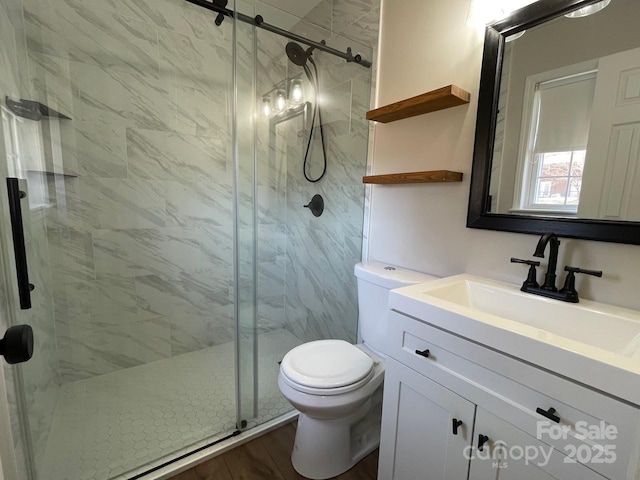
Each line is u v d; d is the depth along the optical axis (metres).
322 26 1.94
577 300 0.96
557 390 0.67
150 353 2.08
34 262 1.23
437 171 1.26
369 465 1.37
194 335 2.24
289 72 1.75
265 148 2.00
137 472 1.29
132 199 1.90
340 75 1.78
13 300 0.87
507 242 1.16
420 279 1.34
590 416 0.63
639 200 0.88
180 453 1.38
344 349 1.44
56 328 1.65
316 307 2.09
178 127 1.99
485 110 1.18
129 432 1.49
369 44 1.66
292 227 2.18
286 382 1.24
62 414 1.57
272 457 1.40
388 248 1.64
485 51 1.17
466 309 0.87
